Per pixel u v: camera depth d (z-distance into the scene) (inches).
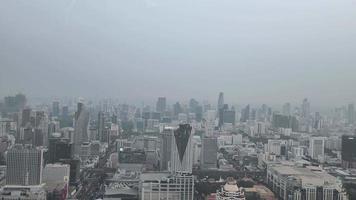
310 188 6378.0
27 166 6200.8
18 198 5743.1
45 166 6924.2
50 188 6451.8
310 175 6943.9
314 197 6358.3
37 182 6240.2
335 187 6407.5
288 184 6688.0
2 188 6033.5
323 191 6358.3
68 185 6973.4
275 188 7204.7
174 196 6392.7
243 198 5733.3
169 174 6988.2
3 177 6299.2
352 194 6328.7
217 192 6284.5
